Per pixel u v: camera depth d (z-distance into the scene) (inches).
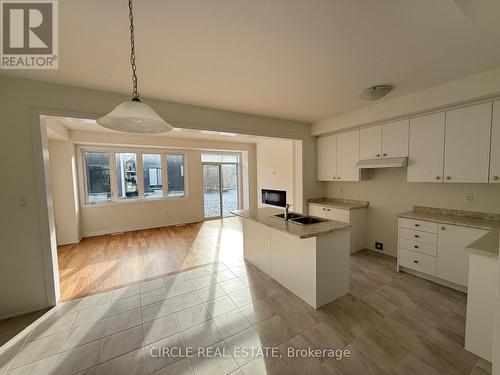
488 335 63.2
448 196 116.5
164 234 202.7
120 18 54.8
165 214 235.8
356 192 162.1
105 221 205.3
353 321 81.4
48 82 89.8
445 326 78.0
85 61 75.0
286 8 52.3
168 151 238.4
